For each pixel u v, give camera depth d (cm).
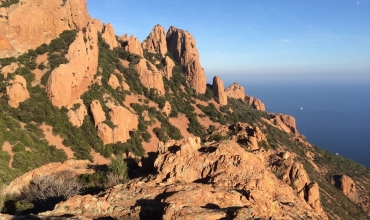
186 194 1831
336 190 7225
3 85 6400
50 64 7162
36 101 6475
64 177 3025
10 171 4644
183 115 9856
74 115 6712
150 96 9400
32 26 7506
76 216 1639
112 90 8231
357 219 5959
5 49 7150
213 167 2308
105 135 6788
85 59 7575
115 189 2073
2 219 1545
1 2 7781
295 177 2909
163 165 2342
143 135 7775
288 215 2084
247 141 3731
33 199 2492
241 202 1861
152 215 1766
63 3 8556
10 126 5650
